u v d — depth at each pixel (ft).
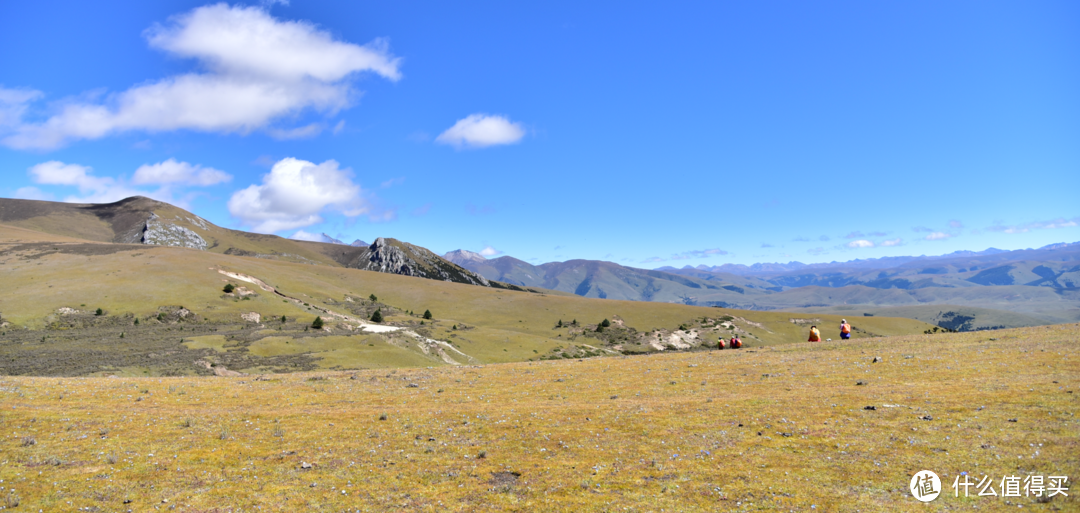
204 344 303.27
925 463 55.57
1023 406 72.18
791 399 87.66
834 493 50.06
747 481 53.98
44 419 78.89
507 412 87.61
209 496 53.06
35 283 433.48
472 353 422.41
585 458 63.05
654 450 65.00
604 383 117.50
